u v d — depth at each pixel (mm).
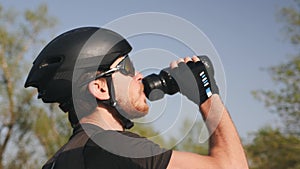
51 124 17906
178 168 1808
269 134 17750
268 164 18312
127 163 1810
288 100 16672
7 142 18516
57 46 2008
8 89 18562
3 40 18625
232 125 1938
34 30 19031
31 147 18438
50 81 1996
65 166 1871
